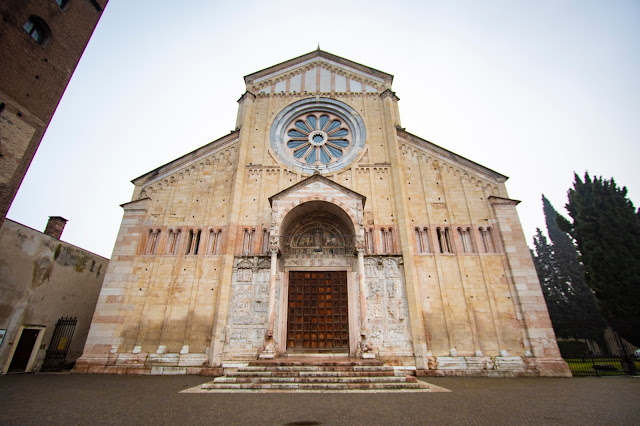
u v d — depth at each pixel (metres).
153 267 23.33
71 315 26.69
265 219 25.28
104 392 13.71
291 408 10.74
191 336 21.34
